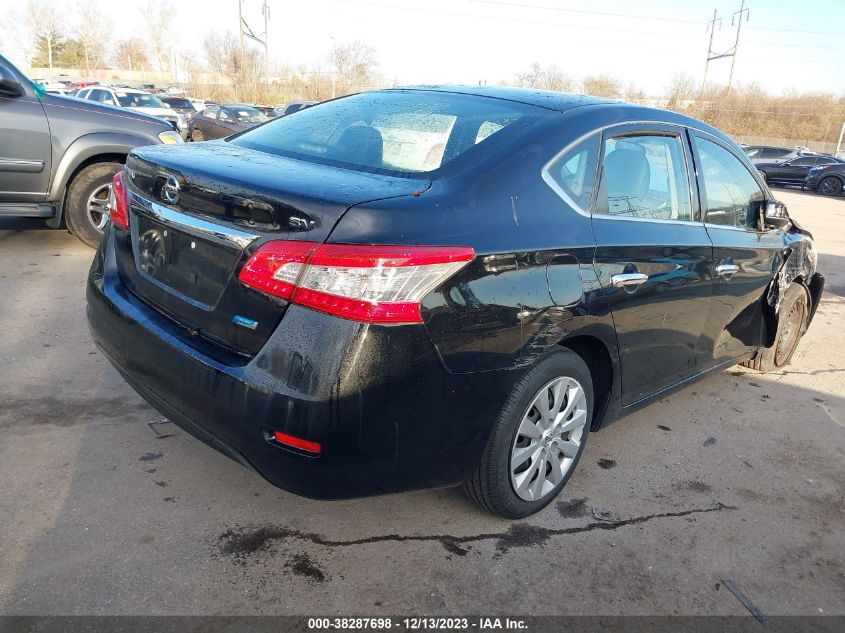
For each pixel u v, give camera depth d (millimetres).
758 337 4316
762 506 3154
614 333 2895
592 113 2975
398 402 2152
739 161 3967
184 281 2482
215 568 2416
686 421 3998
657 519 2965
